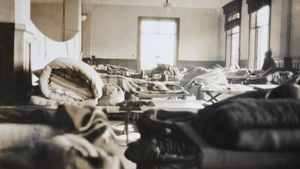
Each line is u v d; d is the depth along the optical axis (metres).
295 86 1.63
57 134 1.81
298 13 11.03
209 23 21.28
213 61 21.31
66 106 1.97
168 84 6.93
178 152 1.60
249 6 15.33
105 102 3.96
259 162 1.36
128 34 20.98
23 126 1.82
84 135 1.86
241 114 1.34
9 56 3.79
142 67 21.30
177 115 1.90
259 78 9.61
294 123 1.35
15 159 1.69
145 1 20.17
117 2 20.23
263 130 1.35
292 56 11.37
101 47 20.88
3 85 3.78
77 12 10.62
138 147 1.75
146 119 1.79
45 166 1.68
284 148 1.36
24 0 3.98
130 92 5.25
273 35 12.88
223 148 1.39
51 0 10.99
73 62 3.86
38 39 5.49
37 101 3.77
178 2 20.19
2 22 3.74
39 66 5.61
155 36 21.22
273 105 1.40
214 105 1.58
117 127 3.90
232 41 18.92
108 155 1.80
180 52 21.25
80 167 1.68
